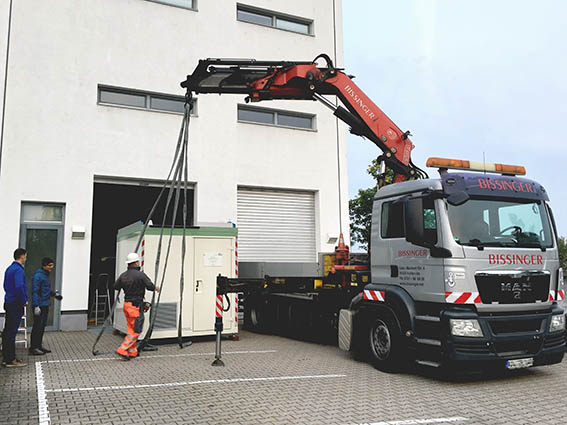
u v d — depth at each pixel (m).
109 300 15.02
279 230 15.49
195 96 14.27
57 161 12.23
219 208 14.22
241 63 8.57
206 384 6.44
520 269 6.69
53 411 5.20
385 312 7.28
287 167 15.50
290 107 15.77
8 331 7.65
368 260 8.59
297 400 5.64
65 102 12.47
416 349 6.71
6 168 11.67
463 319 6.24
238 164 14.72
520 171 7.59
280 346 9.86
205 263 10.60
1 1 11.99
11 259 11.52
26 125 11.98
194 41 14.39
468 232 6.57
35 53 12.26
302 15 16.42
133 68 13.42
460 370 6.27
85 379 6.75
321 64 16.59
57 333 11.61
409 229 6.75
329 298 9.34
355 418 4.96
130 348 8.43
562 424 4.82
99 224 18.38
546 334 6.65
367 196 25.12
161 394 5.91
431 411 5.23
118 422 4.83
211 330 10.51
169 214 18.03
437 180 6.77
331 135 16.38
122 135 13.12
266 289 9.00
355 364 7.88
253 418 4.95
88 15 12.98
